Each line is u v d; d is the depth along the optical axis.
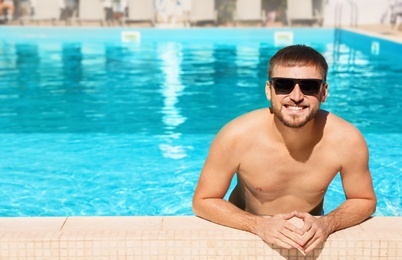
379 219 2.32
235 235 2.13
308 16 12.20
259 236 2.12
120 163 4.27
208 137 4.88
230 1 12.23
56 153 4.49
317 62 2.05
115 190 3.79
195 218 2.32
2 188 3.82
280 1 12.37
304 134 2.16
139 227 2.21
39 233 2.14
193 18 12.03
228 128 2.27
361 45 10.13
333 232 2.16
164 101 6.16
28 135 4.95
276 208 2.44
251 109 5.79
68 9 12.09
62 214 3.47
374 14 12.56
